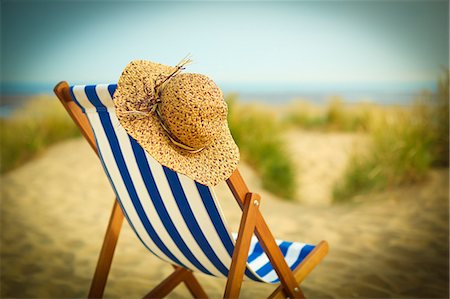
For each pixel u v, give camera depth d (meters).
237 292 1.76
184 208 1.76
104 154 1.88
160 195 1.79
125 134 1.72
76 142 7.42
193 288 2.41
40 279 3.01
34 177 5.85
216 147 1.73
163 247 2.05
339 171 7.32
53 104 7.83
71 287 2.90
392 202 4.73
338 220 4.29
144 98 1.65
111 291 2.83
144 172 1.76
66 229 4.06
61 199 5.02
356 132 9.53
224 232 1.73
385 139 5.39
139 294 2.80
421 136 5.26
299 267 2.04
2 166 6.60
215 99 1.64
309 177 7.11
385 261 3.30
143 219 1.97
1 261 3.30
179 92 1.61
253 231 1.80
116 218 2.15
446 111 5.54
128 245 3.63
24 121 7.53
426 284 2.93
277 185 5.66
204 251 1.88
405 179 5.14
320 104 18.55
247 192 1.77
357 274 3.08
